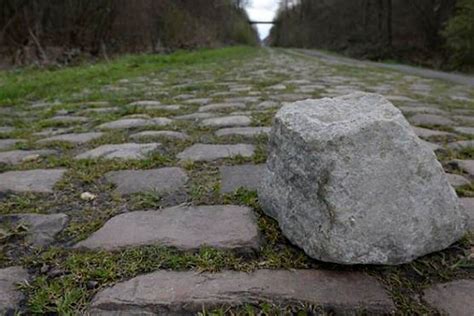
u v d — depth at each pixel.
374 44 20.08
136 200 1.70
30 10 9.51
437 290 1.13
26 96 4.84
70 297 1.11
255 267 1.22
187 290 1.13
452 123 3.14
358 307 1.07
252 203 1.61
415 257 1.22
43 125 3.23
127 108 3.78
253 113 3.43
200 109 3.74
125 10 12.71
